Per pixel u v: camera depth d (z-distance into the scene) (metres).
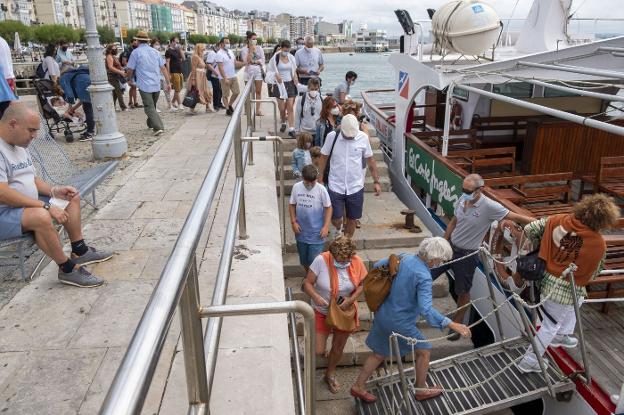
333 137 5.59
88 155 7.36
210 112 11.33
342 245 4.39
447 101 6.78
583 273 3.82
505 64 6.72
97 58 6.74
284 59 8.80
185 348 1.73
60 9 131.75
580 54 6.65
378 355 4.36
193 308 1.70
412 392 4.36
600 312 4.83
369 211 7.50
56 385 2.47
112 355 2.71
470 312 5.97
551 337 4.01
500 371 4.16
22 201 3.20
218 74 11.25
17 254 3.89
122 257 3.89
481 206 4.84
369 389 4.66
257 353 2.79
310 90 7.79
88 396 2.40
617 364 4.14
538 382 4.28
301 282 5.95
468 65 7.41
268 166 6.57
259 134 8.70
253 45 10.39
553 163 7.75
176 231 4.41
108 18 149.75
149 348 0.99
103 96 6.92
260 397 2.46
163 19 173.50
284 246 6.04
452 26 6.96
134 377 0.91
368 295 4.20
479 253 4.67
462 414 4.11
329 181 5.68
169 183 5.82
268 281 3.52
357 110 6.20
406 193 8.54
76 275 3.40
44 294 3.33
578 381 4.07
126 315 3.08
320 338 4.77
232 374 2.61
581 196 7.15
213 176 2.19
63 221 3.37
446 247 3.92
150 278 3.55
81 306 3.19
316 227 5.22
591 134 7.65
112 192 5.52
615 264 4.74
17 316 3.07
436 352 5.47
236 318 3.15
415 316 4.13
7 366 2.61
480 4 6.97
